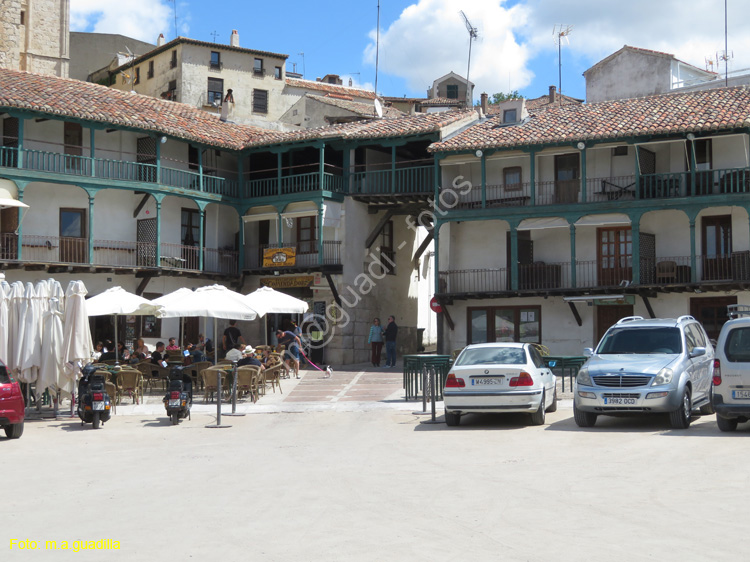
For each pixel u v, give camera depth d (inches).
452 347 1378.0
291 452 547.5
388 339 1381.6
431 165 1467.8
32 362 756.0
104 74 2647.6
